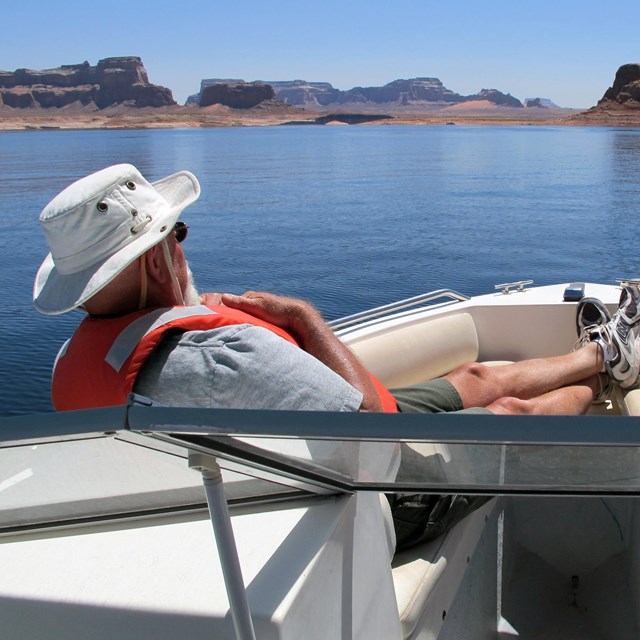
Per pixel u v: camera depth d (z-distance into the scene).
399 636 1.39
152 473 1.09
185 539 1.19
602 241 21.00
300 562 1.07
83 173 48.34
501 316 3.08
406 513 1.54
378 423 0.94
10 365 9.73
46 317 11.88
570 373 2.36
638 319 2.49
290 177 44.88
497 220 25.33
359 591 1.22
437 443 0.95
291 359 1.32
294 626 1.01
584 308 2.83
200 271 17.17
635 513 1.81
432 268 17.19
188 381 1.31
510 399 2.14
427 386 2.13
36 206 29.78
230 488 1.16
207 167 53.88
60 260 1.42
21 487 1.11
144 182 1.48
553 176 43.75
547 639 1.81
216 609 1.04
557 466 0.98
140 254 1.40
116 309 1.46
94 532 1.25
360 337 2.71
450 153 70.62
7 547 1.25
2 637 1.13
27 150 84.75
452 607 1.64
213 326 1.36
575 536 2.02
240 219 26.62
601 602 1.89
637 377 2.52
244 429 0.92
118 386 1.34
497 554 1.94
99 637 1.08
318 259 18.34
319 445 0.98
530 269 17.31
